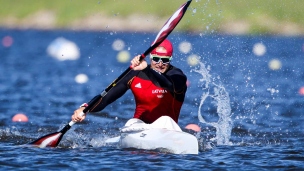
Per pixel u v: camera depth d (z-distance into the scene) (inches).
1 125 1589.6
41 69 3513.8
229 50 4633.4
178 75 1178.6
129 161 1063.6
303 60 3993.6
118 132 1499.8
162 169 995.3
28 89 2511.1
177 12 1209.4
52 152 1165.7
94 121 1685.5
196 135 1457.9
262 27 5383.9
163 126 1214.9
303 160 1100.5
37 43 5994.1
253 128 1578.5
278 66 3472.0
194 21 5772.6
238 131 1526.8
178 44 4990.2
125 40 6033.5
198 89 2519.7
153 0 6988.2
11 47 5561.0
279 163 1064.8
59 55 4621.1
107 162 1054.4
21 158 1086.4
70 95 2332.7
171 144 1167.6
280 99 2192.4
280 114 1841.8
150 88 1222.3
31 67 3636.8
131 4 7317.9
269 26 5339.6
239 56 4242.1
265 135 1464.1
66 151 1181.7
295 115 1817.2
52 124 1620.3
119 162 1053.8
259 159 1109.1
